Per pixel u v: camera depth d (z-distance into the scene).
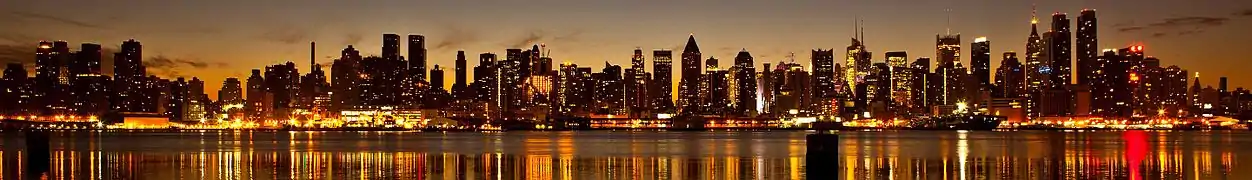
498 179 92.00
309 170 99.00
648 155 144.00
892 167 107.25
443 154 146.00
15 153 140.25
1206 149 168.50
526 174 98.12
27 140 105.94
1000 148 180.12
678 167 108.62
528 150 167.50
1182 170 100.12
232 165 107.62
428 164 113.12
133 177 91.56
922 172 99.31
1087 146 192.50
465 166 109.88
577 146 197.75
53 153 145.75
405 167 105.88
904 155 142.62
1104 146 191.88
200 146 188.75
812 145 83.38
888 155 142.62
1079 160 123.06
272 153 146.62
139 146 187.38
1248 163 113.38
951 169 103.75
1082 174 95.25
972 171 100.31
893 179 90.94
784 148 178.38
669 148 181.12
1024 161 121.00
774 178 91.25
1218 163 113.56
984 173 97.44
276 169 100.25
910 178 91.88
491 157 135.62
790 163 115.75
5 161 114.50
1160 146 190.50
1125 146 191.75
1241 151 157.12
